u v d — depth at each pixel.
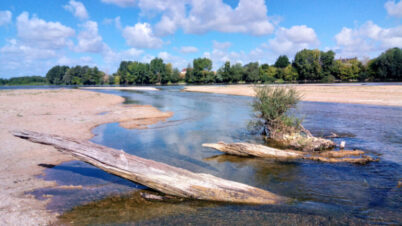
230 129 15.78
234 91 58.00
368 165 8.91
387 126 15.73
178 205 6.01
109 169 6.54
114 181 7.62
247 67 117.19
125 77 137.75
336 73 98.50
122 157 6.59
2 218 5.10
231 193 6.30
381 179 7.61
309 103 29.94
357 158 9.41
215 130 15.52
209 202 6.18
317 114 21.11
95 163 6.59
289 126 12.92
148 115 21.83
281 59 130.62
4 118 17.36
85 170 8.62
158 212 5.63
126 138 13.51
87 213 5.56
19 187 6.87
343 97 34.12
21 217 5.21
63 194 6.57
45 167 8.80
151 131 15.31
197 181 6.46
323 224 5.00
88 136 13.79
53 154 10.33
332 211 5.58
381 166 8.78
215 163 9.44
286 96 13.23
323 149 11.08
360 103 28.30
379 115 20.11
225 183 6.59
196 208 5.84
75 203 6.05
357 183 7.33
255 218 5.30
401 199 6.20
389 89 40.81
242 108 27.42
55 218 5.30
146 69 132.25
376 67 88.75
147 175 6.41
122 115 21.56
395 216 5.32
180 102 35.34
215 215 5.47
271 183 7.43
